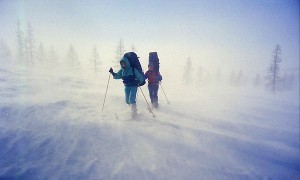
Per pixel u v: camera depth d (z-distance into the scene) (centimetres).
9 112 479
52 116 491
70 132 426
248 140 517
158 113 659
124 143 417
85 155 364
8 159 322
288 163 432
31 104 553
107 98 778
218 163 393
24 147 356
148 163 363
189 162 382
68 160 344
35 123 443
